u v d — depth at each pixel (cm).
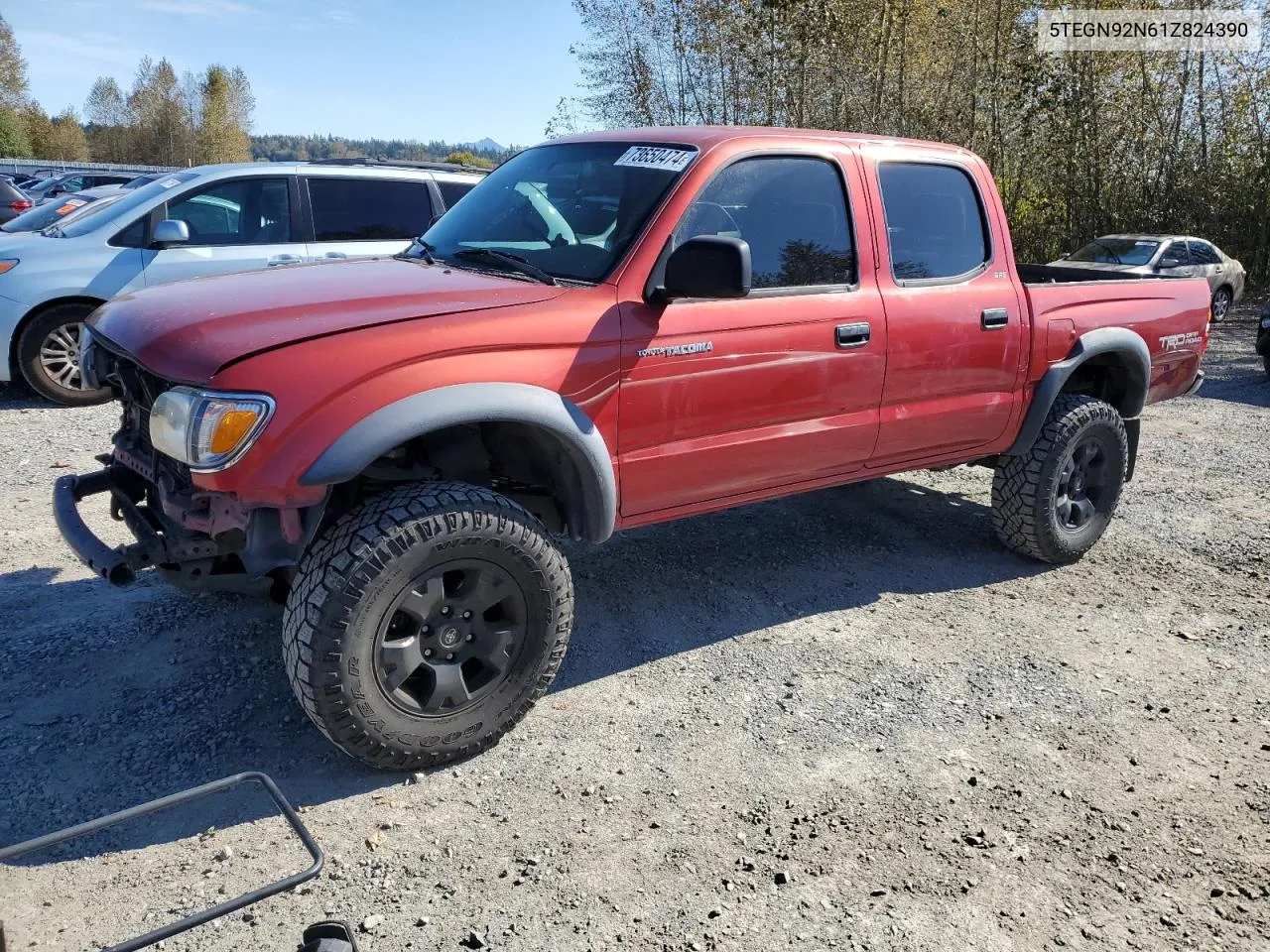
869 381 405
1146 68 1878
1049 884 273
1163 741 349
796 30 1606
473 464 346
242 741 325
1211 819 304
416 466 336
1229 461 739
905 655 405
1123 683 389
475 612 312
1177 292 541
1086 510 509
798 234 387
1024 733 350
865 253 405
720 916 256
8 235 826
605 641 408
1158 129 1958
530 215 386
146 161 8281
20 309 736
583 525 345
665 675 382
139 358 297
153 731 328
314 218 797
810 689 375
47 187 3072
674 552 506
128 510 328
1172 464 726
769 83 1675
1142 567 514
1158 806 310
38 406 768
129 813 184
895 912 260
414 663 301
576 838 285
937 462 455
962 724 354
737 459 377
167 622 401
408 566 290
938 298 424
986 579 491
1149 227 1986
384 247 816
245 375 274
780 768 323
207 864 268
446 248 397
